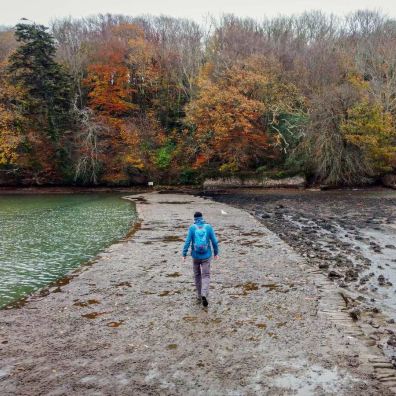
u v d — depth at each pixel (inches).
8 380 228.1
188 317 320.8
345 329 294.4
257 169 1813.5
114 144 1878.7
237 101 1681.8
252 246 589.9
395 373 231.8
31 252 594.2
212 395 211.2
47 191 1771.7
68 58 2064.5
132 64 2069.4
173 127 2087.8
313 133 1609.3
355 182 1679.4
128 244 613.9
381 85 1756.9
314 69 1883.6
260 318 316.8
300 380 224.4
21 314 332.5
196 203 1226.0
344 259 513.0
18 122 1653.5
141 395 211.9
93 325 307.3
